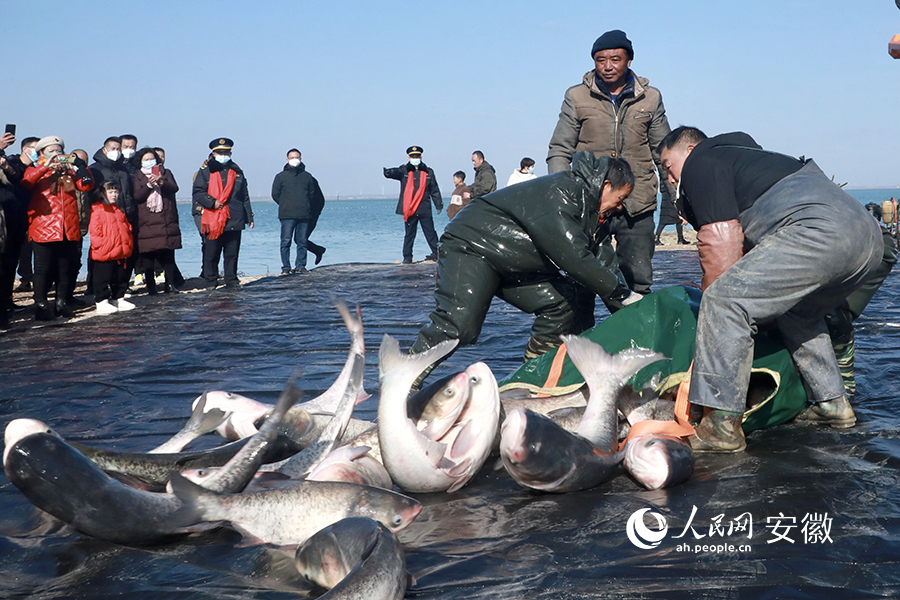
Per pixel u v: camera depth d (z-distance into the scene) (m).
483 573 3.03
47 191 10.49
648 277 7.52
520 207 5.41
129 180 12.69
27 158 10.77
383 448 3.81
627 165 5.50
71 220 10.65
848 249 4.13
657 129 7.18
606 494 3.88
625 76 7.25
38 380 6.89
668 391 4.68
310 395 6.27
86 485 3.16
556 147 7.47
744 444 4.43
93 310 11.69
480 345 8.08
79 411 5.84
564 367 4.97
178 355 7.95
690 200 4.55
